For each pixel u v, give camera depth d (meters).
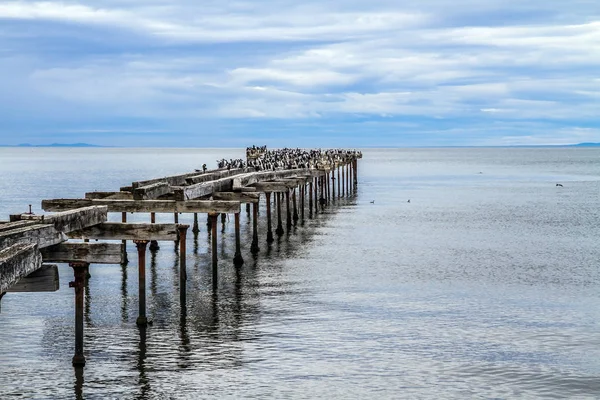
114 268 34.09
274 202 67.75
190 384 18.53
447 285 30.86
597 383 19.02
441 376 19.44
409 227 51.53
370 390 18.36
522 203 71.88
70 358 20.30
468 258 38.06
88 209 20.72
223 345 21.70
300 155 71.75
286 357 20.73
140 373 19.23
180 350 21.17
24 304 26.34
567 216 59.38
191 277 32.00
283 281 31.33
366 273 33.41
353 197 79.31
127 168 157.12
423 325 24.31
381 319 25.02
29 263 13.50
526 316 25.62
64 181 104.69
